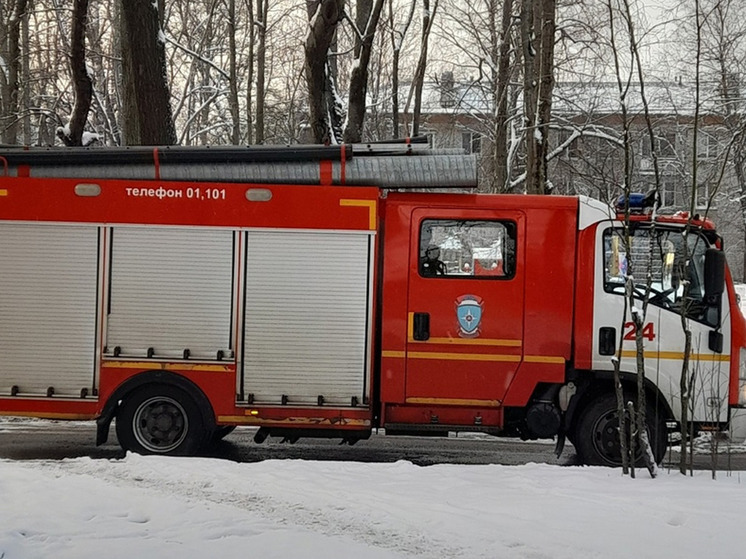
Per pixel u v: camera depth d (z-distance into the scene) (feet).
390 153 27.07
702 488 21.62
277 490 20.81
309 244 26.73
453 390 26.55
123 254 26.78
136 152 27.07
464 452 31.89
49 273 26.81
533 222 26.66
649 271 23.43
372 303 26.66
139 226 26.78
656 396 26.22
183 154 27.07
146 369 26.63
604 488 21.52
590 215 26.61
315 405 26.63
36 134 94.99
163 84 44.04
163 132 44.04
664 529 17.89
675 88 52.31
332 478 22.25
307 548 16.34
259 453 30.71
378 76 87.04
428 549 16.56
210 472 22.61
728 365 26.43
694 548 16.71
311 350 26.66
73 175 27.22
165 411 26.96
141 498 20.06
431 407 26.86
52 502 19.43
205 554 15.85
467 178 26.81
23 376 26.76
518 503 19.86
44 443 31.30
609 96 56.95
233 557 15.74
